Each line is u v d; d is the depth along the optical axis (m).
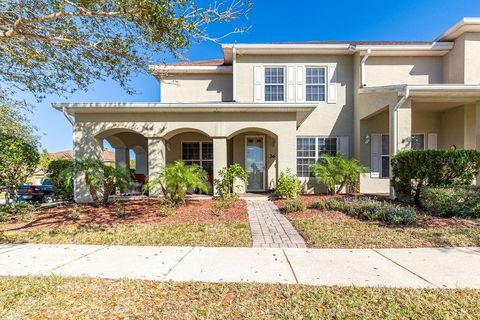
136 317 3.00
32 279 3.98
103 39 6.54
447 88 9.59
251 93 14.15
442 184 8.66
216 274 4.16
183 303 3.29
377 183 13.02
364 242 5.66
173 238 6.07
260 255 4.99
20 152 9.29
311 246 5.49
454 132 12.73
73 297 3.44
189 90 15.27
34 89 7.84
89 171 10.20
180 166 9.97
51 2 5.46
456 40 12.92
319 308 3.15
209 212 8.84
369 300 3.31
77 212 9.05
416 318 2.94
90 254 5.12
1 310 3.15
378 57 13.84
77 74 7.50
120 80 8.00
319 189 13.78
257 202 10.84
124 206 10.02
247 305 3.24
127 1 5.21
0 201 19.86
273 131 11.62
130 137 15.88
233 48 13.52
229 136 11.95
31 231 6.78
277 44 13.76
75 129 11.38
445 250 5.14
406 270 4.23
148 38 6.32
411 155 9.05
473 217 7.57
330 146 14.09
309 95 14.18
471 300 3.28
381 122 13.19
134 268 4.42
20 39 6.40
